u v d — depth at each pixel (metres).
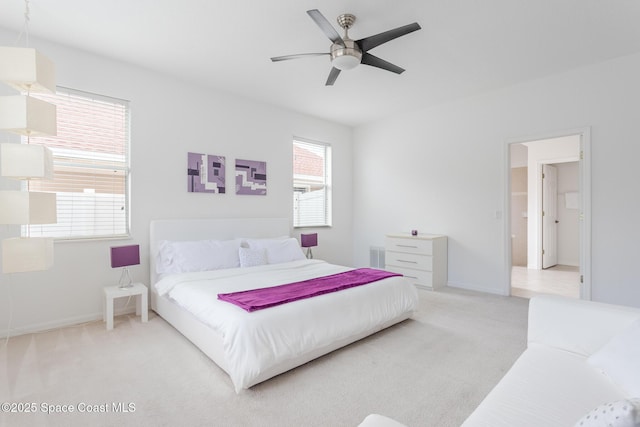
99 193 3.37
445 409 1.80
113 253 3.06
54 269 3.07
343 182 5.90
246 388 1.99
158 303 3.39
